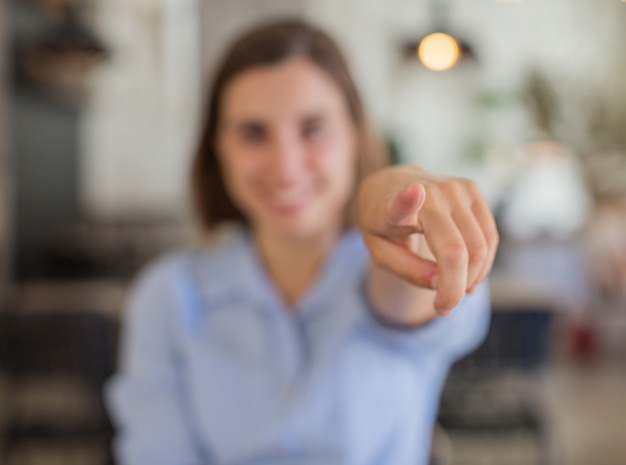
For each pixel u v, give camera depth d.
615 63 6.16
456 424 2.90
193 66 6.11
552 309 2.95
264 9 4.75
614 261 5.52
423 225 0.61
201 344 1.12
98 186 7.26
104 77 6.64
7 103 5.72
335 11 5.54
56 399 3.62
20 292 3.79
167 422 1.12
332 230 1.12
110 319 3.04
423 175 0.69
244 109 1.04
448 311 0.58
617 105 6.20
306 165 1.03
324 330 1.08
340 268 1.09
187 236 5.41
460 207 0.62
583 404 4.57
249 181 1.05
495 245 0.62
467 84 6.62
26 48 4.87
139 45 6.45
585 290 5.62
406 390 1.07
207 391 1.10
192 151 1.26
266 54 1.03
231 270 1.14
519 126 6.77
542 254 5.61
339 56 1.07
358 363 1.07
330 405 1.07
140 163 7.09
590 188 6.05
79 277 5.78
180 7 6.23
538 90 6.28
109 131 7.17
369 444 1.06
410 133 6.71
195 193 1.26
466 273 0.58
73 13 4.43
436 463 1.34
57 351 2.98
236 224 1.24
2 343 2.98
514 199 6.77
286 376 1.08
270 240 1.12
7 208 5.74
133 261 5.70
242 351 1.10
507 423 2.93
